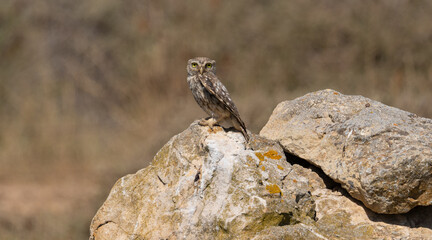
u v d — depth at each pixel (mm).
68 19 31875
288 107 9234
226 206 7559
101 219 8711
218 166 7926
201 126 8688
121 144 23141
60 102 29109
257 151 8211
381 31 26688
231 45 28312
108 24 31156
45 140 25328
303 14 28172
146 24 29156
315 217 8078
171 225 8016
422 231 7750
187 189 8133
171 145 8750
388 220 7883
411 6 27016
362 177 7523
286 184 7910
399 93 22891
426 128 7750
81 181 22203
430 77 24156
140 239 8203
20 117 27578
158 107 24875
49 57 31391
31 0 32406
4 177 23391
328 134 8328
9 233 16859
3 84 29969
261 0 29266
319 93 9289
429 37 26234
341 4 28250
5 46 31391
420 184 7336
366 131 7812
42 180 22844
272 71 27172
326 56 27562
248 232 7293
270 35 28250
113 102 28922
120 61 29656
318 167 8859
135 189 8711
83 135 25891
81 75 30156
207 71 9500
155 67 26859
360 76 26172
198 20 28500
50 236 16734
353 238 7629
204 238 7648
